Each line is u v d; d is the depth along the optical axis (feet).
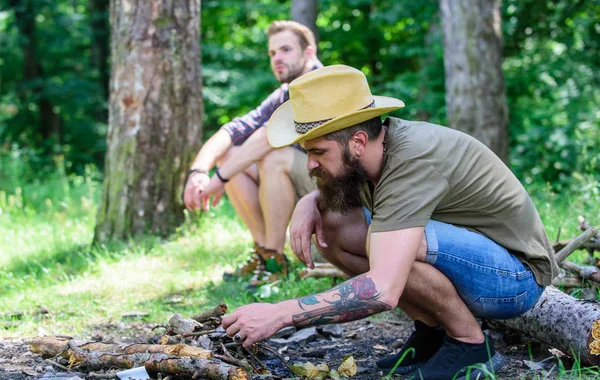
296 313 8.48
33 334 12.71
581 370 9.50
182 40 21.13
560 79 36.83
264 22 58.44
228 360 9.58
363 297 8.34
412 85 40.29
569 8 36.70
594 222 16.87
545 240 9.62
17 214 26.48
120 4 20.85
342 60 54.90
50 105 55.93
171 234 20.85
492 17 28.94
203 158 15.65
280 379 9.48
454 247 8.88
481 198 8.96
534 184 28.17
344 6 49.03
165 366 8.95
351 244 9.94
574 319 9.58
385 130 8.98
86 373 9.64
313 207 10.28
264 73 48.67
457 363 9.16
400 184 8.55
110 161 20.85
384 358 10.17
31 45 54.75
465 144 8.95
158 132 20.80
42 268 16.58
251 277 16.07
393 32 52.03
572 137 33.32
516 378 9.51
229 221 21.63
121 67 20.81
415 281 8.83
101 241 20.42
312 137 8.67
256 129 16.12
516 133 35.70
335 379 9.59
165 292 15.71
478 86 28.94
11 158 38.65
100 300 15.05
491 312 9.33
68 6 62.75
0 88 58.59
